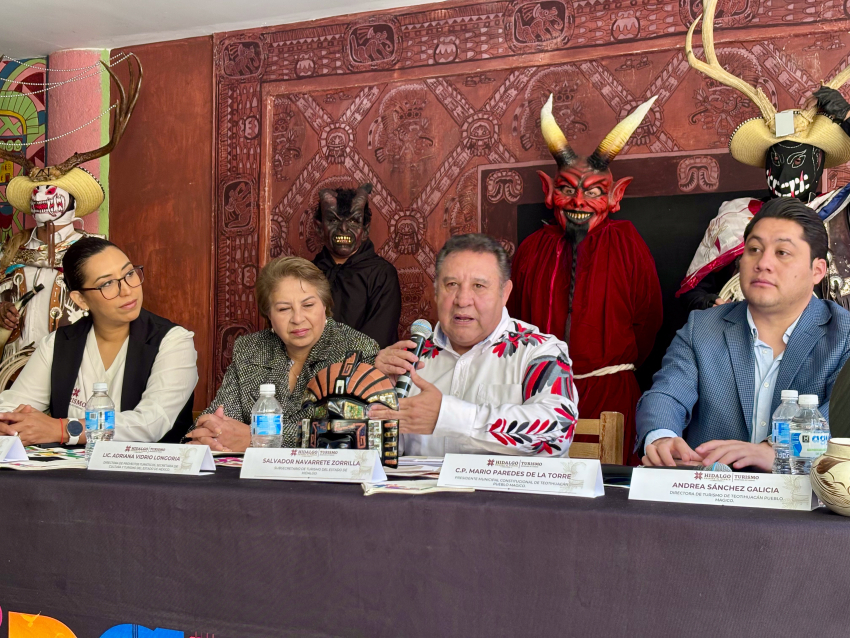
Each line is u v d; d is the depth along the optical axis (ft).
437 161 15.10
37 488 5.26
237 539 4.76
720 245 11.62
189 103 16.70
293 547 4.64
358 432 6.25
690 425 8.25
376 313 14.19
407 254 15.24
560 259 12.88
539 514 4.21
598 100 14.11
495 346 8.26
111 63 17.22
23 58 17.62
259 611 4.71
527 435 6.84
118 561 5.03
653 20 13.80
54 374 9.80
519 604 4.24
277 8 15.40
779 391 7.68
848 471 4.00
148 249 16.89
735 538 3.91
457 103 14.98
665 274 13.71
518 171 14.58
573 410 7.32
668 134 13.71
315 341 9.31
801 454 5.39
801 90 13.00
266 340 9.59
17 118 17.60
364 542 4.50
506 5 14.65
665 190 13.73
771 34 13.12
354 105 15.61
